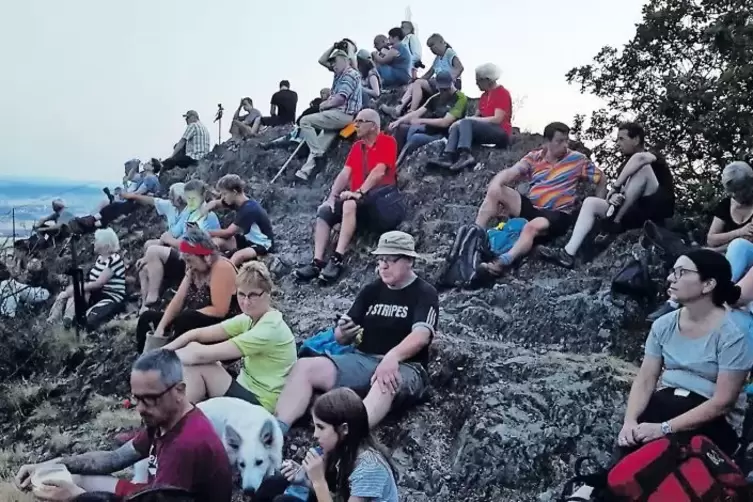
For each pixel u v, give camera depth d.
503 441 5.82
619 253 7.82
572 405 6.04
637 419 5.01
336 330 6.41
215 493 4.29
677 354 4.97
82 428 7.46
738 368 4.73
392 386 5.88
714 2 12.05
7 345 8.69
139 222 13.25
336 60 12.20
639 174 7.88
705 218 10.87
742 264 6.17
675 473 4.30
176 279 9.09
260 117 15.70
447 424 6.20
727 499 4.20
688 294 4.85
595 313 7.14
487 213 8.28
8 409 8.05
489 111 10.54
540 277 7.88
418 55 14.28
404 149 10.82
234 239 9.12
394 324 6.21
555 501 5.51
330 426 4.30
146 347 7.08
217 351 5.88
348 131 11.96
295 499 4.73
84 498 4.42
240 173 13.30
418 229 9.48
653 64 12.60
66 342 8.87
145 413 4.25
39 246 13.35
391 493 4.32
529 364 6.46
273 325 5.98
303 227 10.52
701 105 11.75
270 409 5.96
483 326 7.40
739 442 4.89
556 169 8.33
